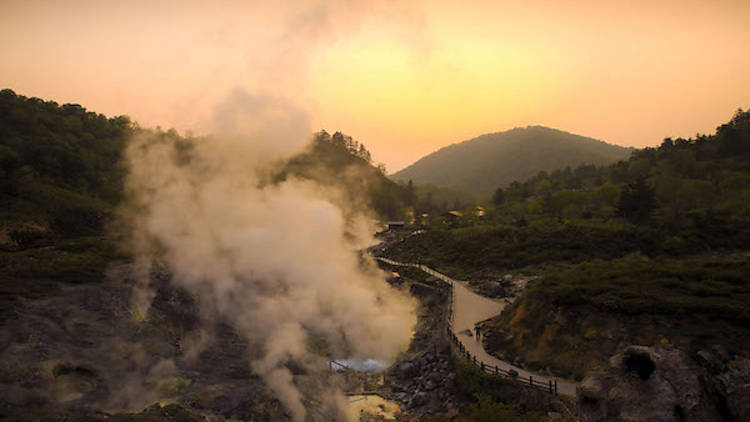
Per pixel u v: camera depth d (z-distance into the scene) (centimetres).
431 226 13262
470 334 4072
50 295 3119
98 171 10219
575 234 7775
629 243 7262
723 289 3353
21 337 2423
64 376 2238
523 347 3525
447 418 2872
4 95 12381
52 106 14362
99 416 1897
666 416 945
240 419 2189
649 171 15662
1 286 3228
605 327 3177
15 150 9069
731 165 13525
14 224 6412
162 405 2138
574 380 2956
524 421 2333
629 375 1066
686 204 9444
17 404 1939
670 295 3338
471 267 7412
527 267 6812
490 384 2986
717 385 1075
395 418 3038
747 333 2659
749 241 7025
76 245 4975
